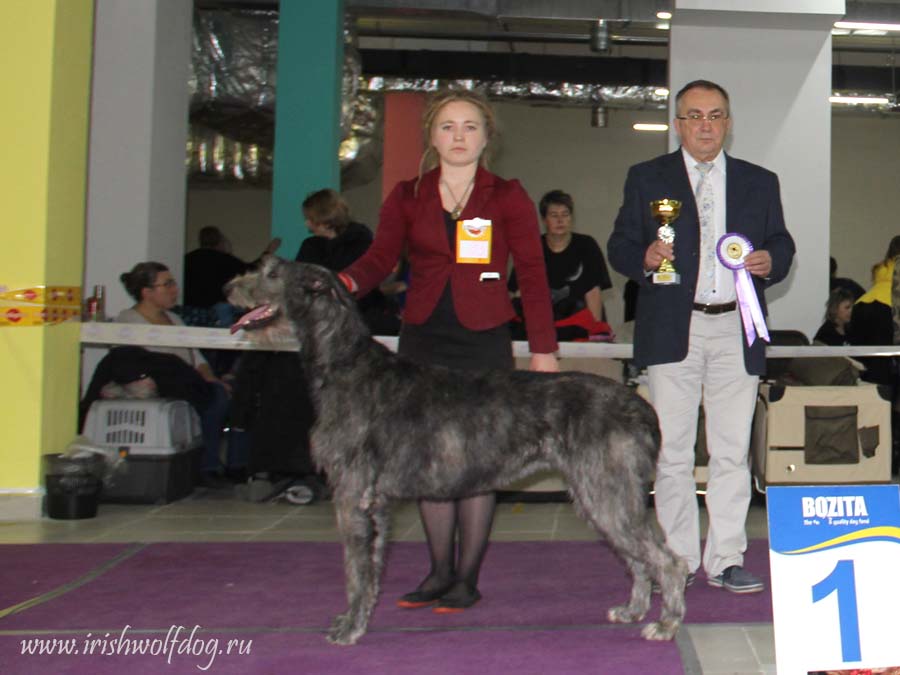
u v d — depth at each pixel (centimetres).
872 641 270
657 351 403
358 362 330
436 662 313
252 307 335
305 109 852
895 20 1077
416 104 1281
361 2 1010
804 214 759
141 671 307
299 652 323
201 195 1523
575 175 1555
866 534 276
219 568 443
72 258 606
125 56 785
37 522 558
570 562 455
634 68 1238
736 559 406
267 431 619
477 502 374
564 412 329
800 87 757
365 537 329
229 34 1033
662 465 408
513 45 1485
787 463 581
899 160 1531
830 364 609
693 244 404
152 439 616
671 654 320
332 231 618
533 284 379
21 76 565
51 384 582
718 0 720
